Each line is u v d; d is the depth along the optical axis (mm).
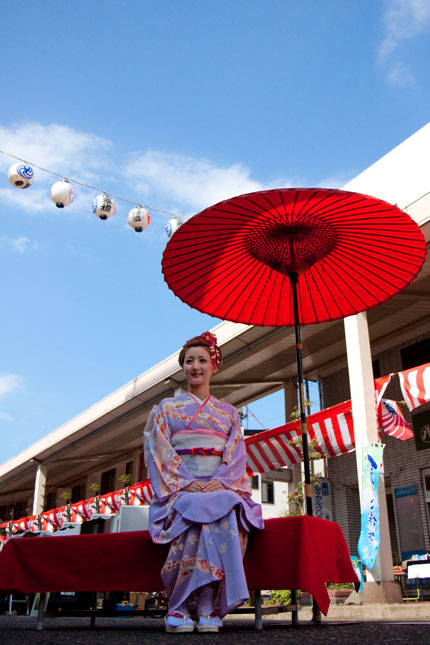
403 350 11039
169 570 2371
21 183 8039
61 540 2787
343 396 11984
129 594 7828
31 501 24141
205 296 3873
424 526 9875
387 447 10883
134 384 13641
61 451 17172
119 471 19109
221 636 2047
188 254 3525
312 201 3072
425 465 10109
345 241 3465
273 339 10172
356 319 8156
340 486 11469
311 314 4016
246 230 3371
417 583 8727
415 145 7520
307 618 6305
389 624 2730
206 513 2365
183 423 2727
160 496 2516
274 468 9289
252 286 3859
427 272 8570
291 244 3367
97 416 14930
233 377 12375
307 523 2533
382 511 7156
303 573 2412
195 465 2623
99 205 8430
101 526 9789
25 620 4582
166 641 1860
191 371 2910
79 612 2936
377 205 3086
